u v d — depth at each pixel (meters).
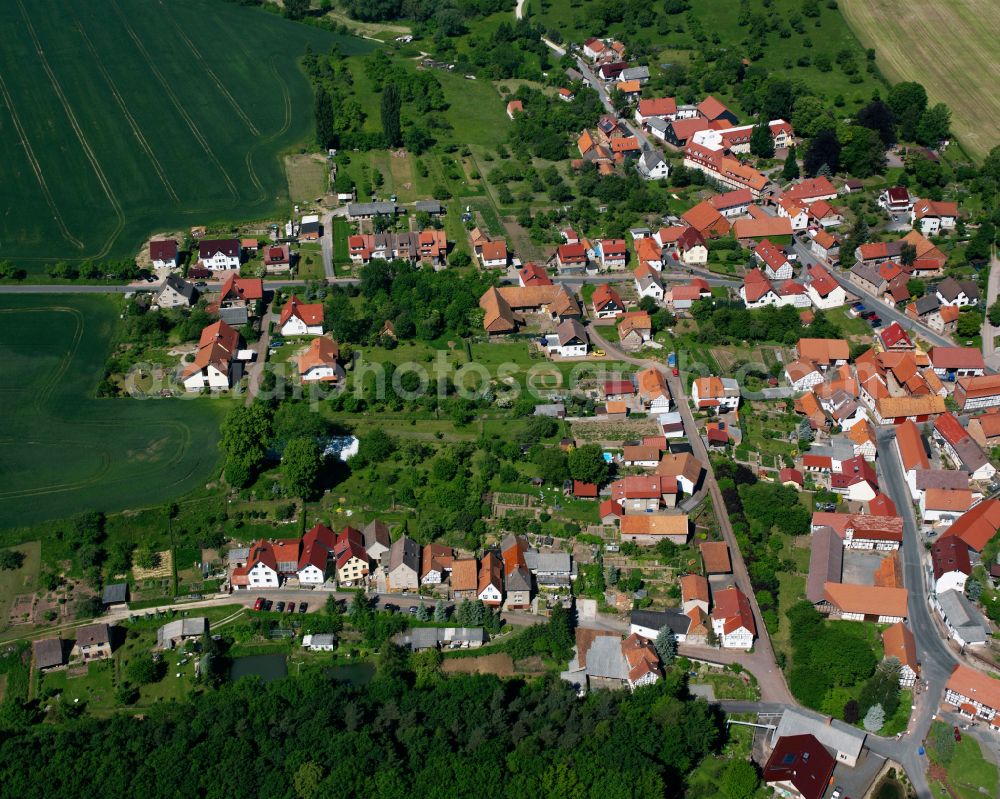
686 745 199.25
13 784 193.50
